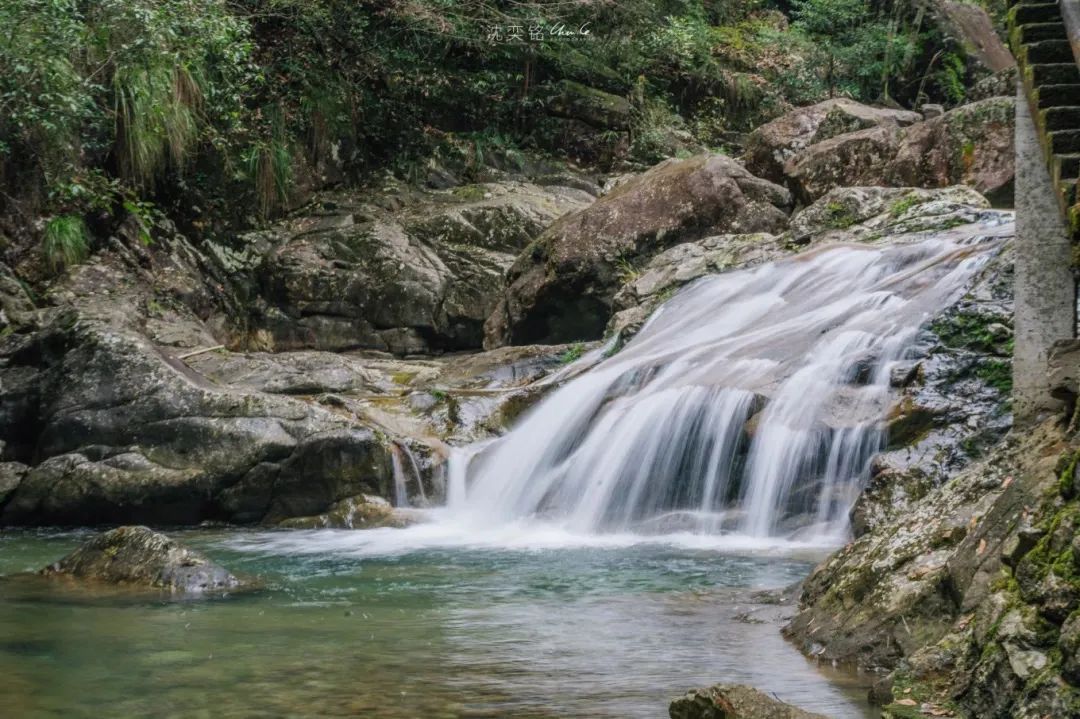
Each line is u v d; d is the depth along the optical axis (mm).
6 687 4656
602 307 16141
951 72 23188
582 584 7289
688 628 5730
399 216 19328
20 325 15000
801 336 11148
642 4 24078
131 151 16594
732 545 9023
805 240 14289
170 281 17250
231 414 11453
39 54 13688
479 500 11172
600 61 23734
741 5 27422
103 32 15297
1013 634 3561
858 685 4457
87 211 16922
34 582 7477
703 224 16016
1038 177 6297
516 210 18891
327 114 20219
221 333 17734
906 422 9086
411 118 21641
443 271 18141
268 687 4609
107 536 7773
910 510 5355
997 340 9398
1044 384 6230
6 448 12062
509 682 4656
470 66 22984
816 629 5141
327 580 7598
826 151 16203
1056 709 3270
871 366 9891
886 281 11648
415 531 10453
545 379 13234
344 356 15969
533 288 16406
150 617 6219
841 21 24609
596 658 5078
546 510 10625
